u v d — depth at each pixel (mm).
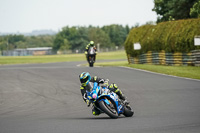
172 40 101750
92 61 107812
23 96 55594
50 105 46844
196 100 46000
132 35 128250
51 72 91188
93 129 26750
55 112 40969
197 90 55844
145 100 47688
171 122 29375
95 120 32406
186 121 29703
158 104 43750
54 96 54594
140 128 26594
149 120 31109
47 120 33844
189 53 96125
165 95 51625
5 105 48125
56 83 69750
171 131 24938
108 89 33438
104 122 30594
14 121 33969
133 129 26188
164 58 107500
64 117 36500
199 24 94375
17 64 150375
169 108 40000
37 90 61312
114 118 32906
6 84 69875
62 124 30156
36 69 100688
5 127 29641
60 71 93062
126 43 130250
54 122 31844
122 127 27297
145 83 66688
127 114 34438
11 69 102375
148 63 117875
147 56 118062
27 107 45875
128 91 57062
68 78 77625
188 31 97062
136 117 33875
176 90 56531
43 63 161250
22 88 64188
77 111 41156
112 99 32594
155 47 111625
